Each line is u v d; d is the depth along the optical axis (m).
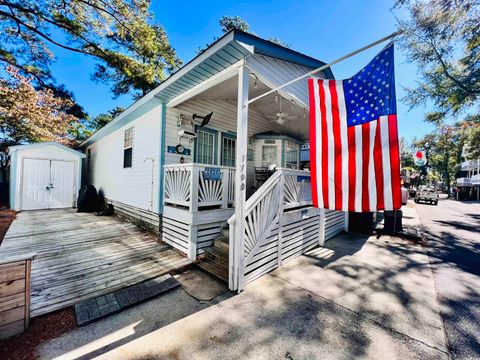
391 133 2.23
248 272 3.17
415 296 2.87
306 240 4.69
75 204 9.36
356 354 1.87
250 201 3.08
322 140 2.60
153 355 1.81
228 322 2.26
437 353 1.90
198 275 3.38
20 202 8.17
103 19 8.79
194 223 3.77
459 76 9.02
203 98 5.25
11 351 1.79
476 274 3.60
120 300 2.53
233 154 6.23
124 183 6.81
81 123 16.61
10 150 8.17
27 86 9.52
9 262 1.91
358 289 3.03
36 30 8.64
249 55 2.92
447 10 7.48
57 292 2.65
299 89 3.97
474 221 8.97
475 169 24.27
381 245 5.28
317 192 2.63
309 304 2.63
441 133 23.20
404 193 9.53
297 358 1.82
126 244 4.53
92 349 1.85
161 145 4.80
